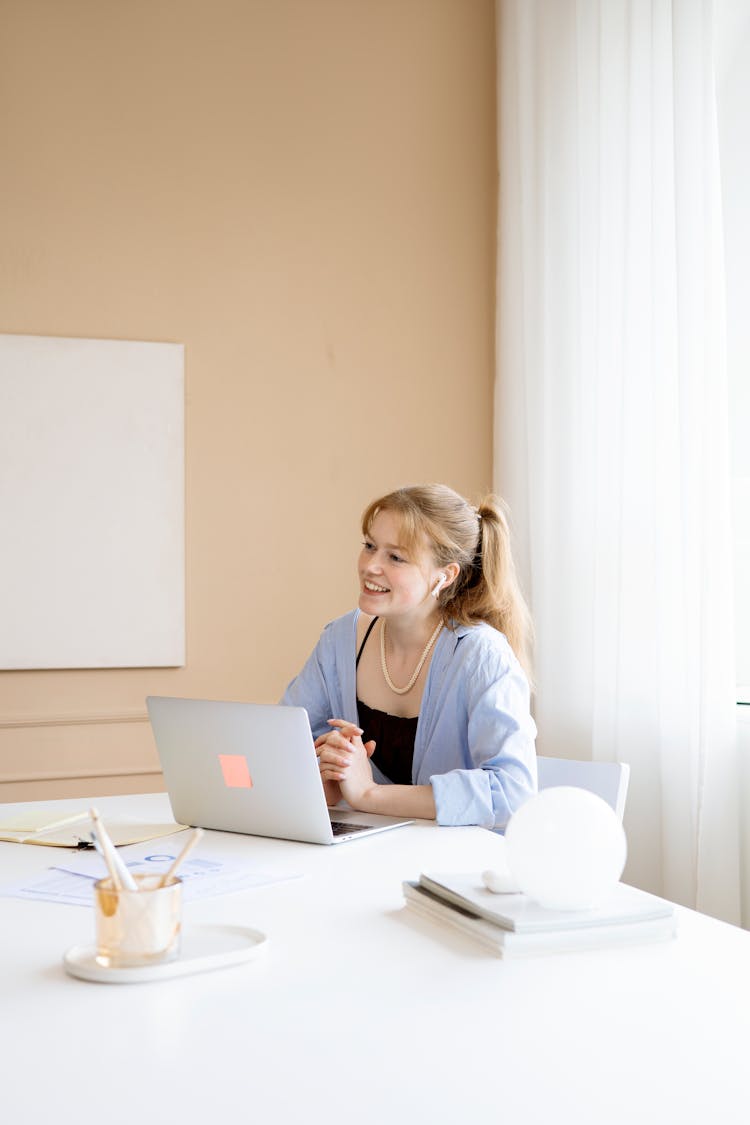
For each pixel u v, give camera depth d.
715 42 3.11
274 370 3.82
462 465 4.02
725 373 2.93
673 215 3.10
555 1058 0.93
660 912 1.25
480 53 4.05
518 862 1.24
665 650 3.07
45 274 3.60
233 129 3.79
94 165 3.65
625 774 2.19
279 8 3.85
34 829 1.83
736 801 2.90
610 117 3.34
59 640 3.59
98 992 1.08
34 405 3.57
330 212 3.89
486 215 4.04
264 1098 0.86
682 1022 1.01
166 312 3.71
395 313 3.95
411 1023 1.00
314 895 1.44
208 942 1.22
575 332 3.58
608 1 3.34
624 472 3.22
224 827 1.84
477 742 2.08
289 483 3.83
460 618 2.24
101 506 3.63
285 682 3.80
